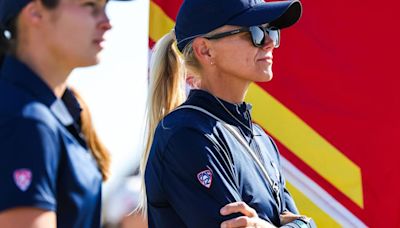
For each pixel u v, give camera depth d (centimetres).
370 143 1253
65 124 651
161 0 1257
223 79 938
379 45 1253
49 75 656
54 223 611
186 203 867
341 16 1257
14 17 646
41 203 599
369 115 1253
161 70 1002
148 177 916
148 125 1005
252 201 888
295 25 1260
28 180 596
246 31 920
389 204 1246
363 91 1255
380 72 1253
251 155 915
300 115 1259
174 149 878
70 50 650
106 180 743
